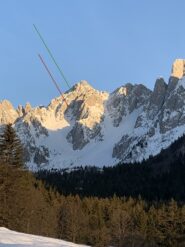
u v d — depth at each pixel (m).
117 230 125.19
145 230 131.25
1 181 75.62
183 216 134.88
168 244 131.12
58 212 119.69
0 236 37.50
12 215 76.44
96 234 118.88
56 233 112.38
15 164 78.19
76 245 39.22
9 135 78.44
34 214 92.00
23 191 79.12
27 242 35.34
